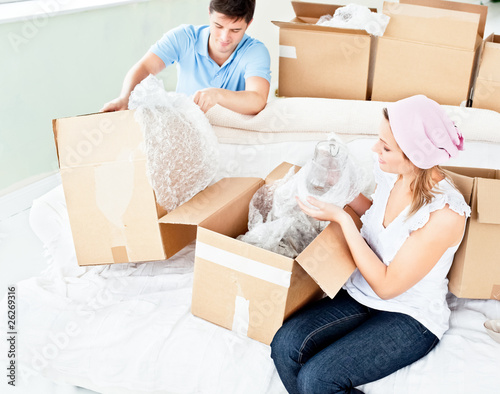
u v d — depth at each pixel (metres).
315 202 1.29
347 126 1.80
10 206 2.36
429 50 1.80
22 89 2.24
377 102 1.81
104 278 1.58
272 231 1.40
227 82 2.01
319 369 1.17
